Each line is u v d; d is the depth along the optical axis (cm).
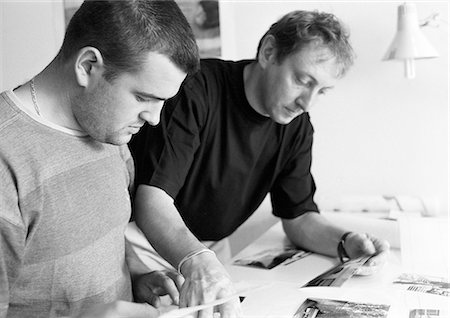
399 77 164
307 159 129
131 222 130
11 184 69
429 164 167
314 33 102
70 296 77
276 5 168
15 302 74
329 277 100
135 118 74
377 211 162
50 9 157
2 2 156
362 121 169
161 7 71
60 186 74
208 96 113
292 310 83
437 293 91
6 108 72
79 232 76
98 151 80
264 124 118
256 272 111
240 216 132
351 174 172
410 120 166
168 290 88
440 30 160
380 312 82
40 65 159
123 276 87
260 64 111
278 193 130
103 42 69
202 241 135
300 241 127
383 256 107
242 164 121
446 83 162
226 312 74
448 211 167
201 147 115
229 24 171
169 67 70
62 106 75
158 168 102
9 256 70
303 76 104
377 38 164
